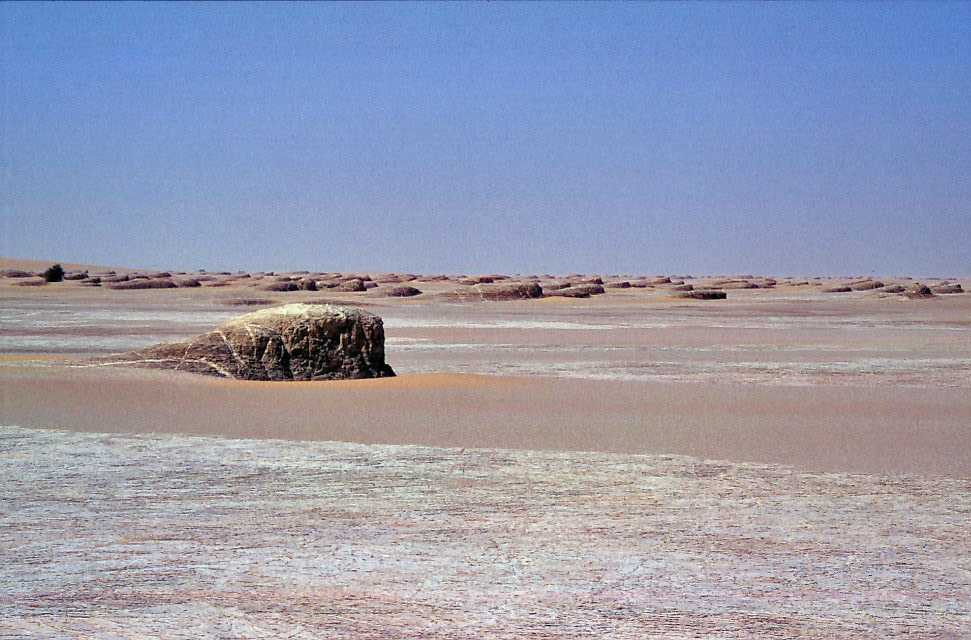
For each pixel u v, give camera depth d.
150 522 10.14
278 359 21.02
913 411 17.27
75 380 19.38
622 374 24.14
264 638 7.16
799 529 9.89
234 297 72.62
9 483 11.84
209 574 8.53
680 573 8.56
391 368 24.05
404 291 76.12
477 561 8.88
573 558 8.97
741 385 21.11
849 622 7.46
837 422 16.14
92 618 7.53
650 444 14.28
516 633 7.25
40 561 8.88
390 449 13.90
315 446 14.09
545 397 18.59
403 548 9.27
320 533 9.77
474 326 44.44
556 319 50.78
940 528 9.93
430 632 7.27
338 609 7.71
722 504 10.89
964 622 7.47
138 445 14.12
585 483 11.88
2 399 17.66
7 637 7.17
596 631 7.28
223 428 15.40
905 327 45.22
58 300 68.25
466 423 15.93
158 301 67.06
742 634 7.24
